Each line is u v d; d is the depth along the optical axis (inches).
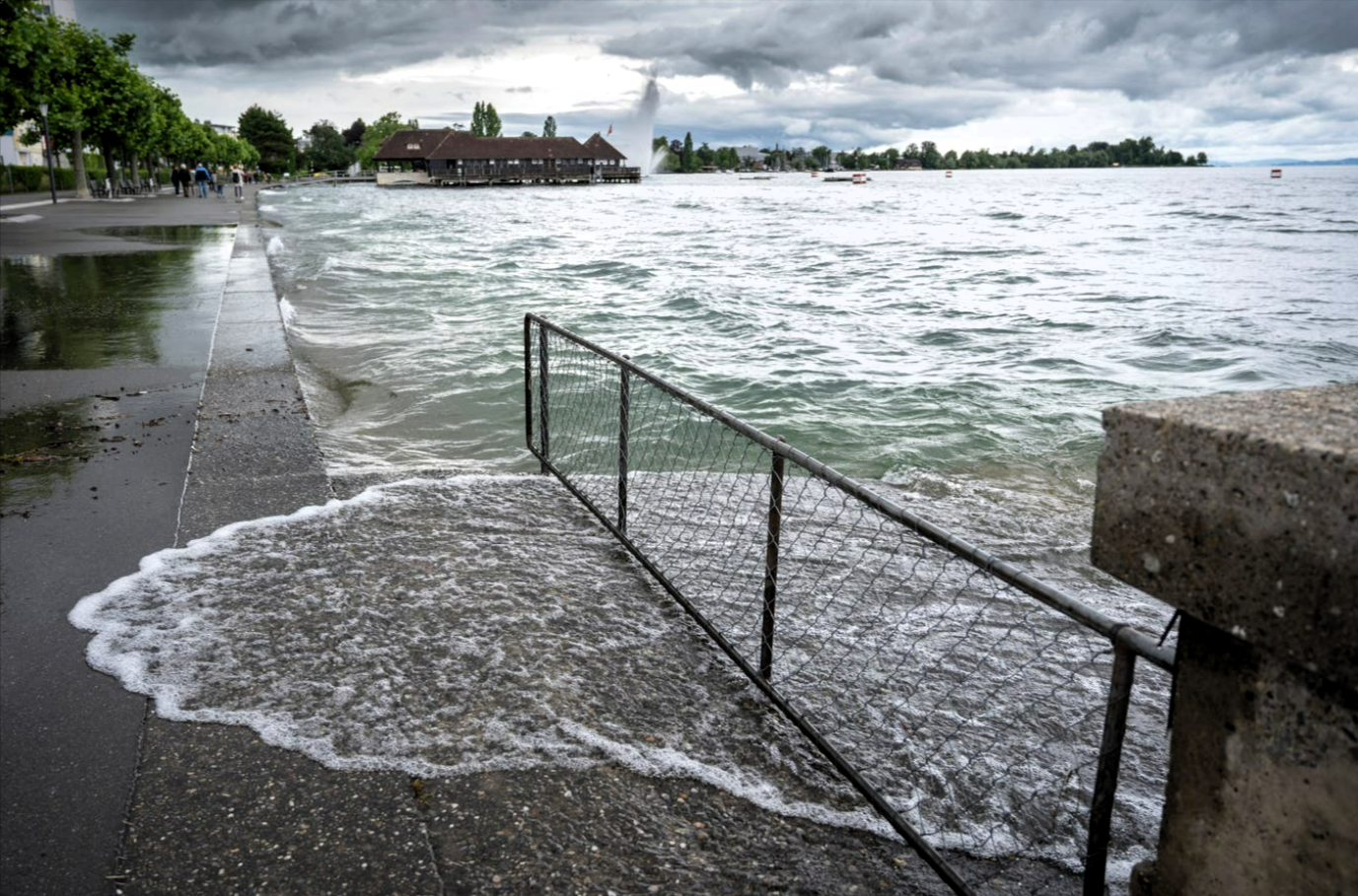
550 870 95.5
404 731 118.7
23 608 150.8
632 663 140.9
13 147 2847.0
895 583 185.3
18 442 242.4
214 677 130.6
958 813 111.0
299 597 156.3
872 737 127.0
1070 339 593.3
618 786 110.0
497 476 232.2
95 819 101.7
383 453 296.5
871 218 2313.0
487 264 982.4
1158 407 61.5
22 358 343.9
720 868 97.7
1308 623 50.5
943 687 143.7
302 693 127.1
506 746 116.3
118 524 187.5
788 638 156.5
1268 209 2802.7
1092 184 6909.5
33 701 124.1
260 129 7047.2
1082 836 109.0
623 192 4645.7
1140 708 143.7
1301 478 49.7
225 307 462.0
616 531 191.3
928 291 857.5
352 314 586.6
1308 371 506.0
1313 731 54.5
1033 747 128.7
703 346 540.1
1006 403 402.3
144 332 394.3
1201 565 56.9
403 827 101.0
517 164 5757.9
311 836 99.4
